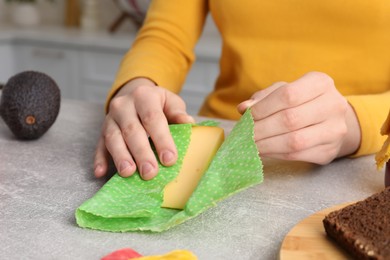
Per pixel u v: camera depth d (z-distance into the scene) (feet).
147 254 1.62
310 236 1.66
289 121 2.11
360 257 1.53
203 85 6.93
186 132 2.17
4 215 1.86
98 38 7.57
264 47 3.36
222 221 1.83
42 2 9.23
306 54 3.27
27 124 2.57
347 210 1.70
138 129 2.16
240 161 1.87
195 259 1.52
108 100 2.90
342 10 3.09
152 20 3.61
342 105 2.22
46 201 1.98
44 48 7.82
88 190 2.09
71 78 7.73
